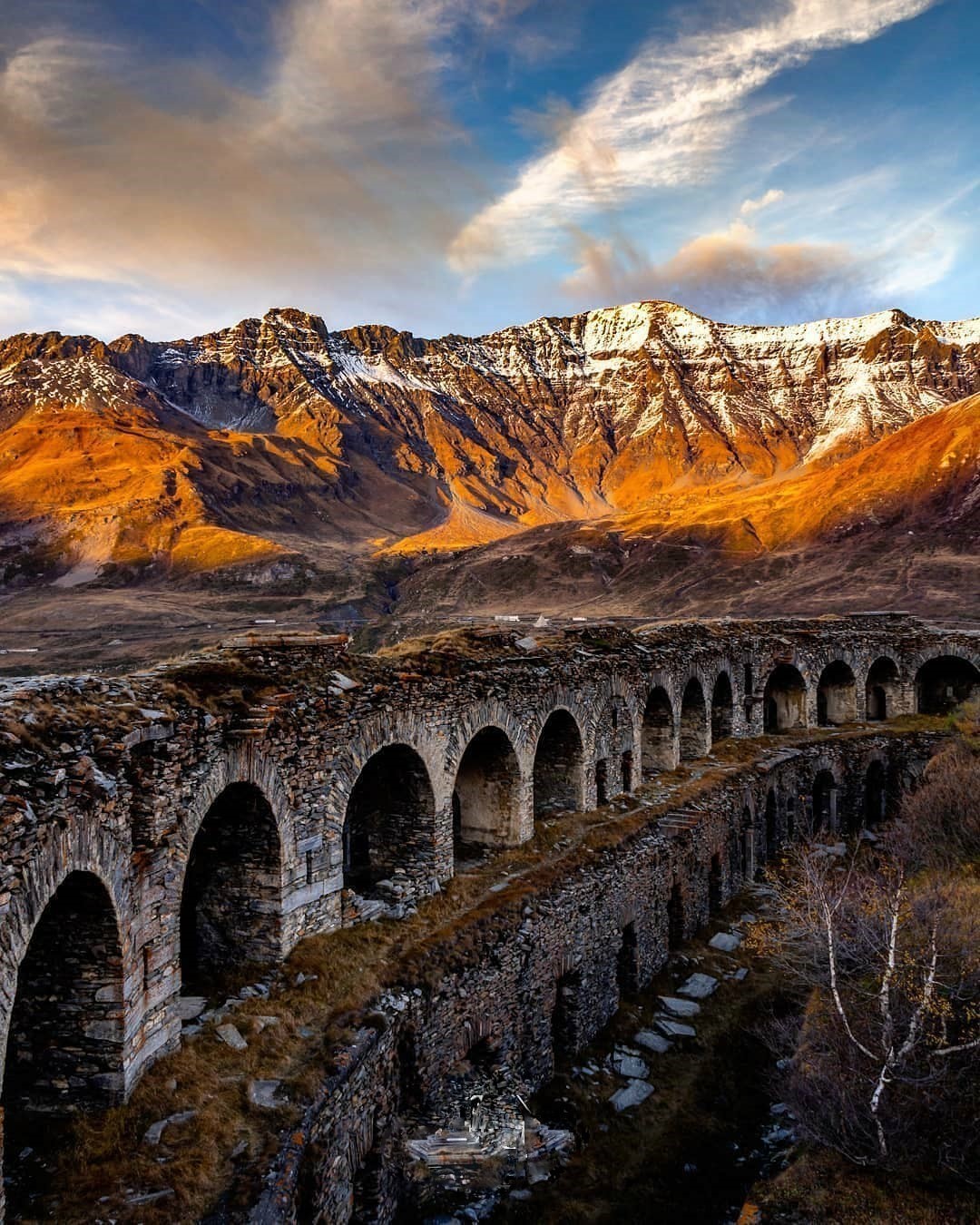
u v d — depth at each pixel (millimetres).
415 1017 15336
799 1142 16844
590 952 21656
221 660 16250
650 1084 19922
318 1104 11883
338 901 17375
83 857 10930
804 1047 17484
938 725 45969
